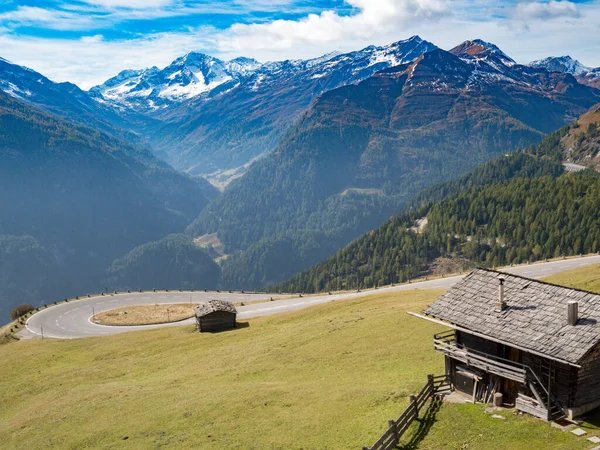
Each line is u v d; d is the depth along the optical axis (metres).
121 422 47.75
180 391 53.88
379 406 39.12
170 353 77.31
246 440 38.19
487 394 36.16
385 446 31.81
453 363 38.62
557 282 79.00
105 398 56.34
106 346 87.12
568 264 120.50
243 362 62.06
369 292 124.38
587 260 124.50
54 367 78.50
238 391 49.66
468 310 37.88
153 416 47.41
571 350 30.70
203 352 73.56
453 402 36.66
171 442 40.66
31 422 53.78
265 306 121.88
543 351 31.45
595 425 30.66
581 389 31.86
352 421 37.72
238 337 80.19
